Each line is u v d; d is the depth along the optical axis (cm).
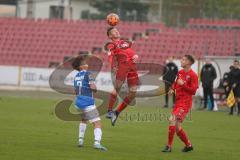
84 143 4981
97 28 14812
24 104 9169
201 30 14150
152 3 16525
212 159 4344
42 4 17050
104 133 5847
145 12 16675
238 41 13688
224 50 13562
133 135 5741
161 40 14112
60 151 4444
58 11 17012
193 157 4391
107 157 4228
